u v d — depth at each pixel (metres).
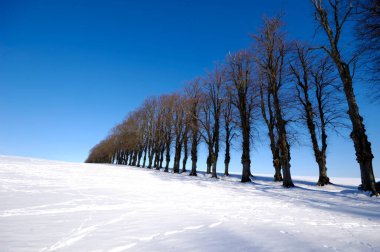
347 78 13.72
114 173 22.48
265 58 19.84
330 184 20.44
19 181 12.12
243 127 22.20
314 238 4.58
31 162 26.25
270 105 25.02
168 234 4.77
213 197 11.04
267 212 7.54
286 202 10.02
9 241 4.05
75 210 6.75
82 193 9.96
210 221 5.99
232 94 24.02
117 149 68.06
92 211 6.75
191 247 4.00
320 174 20.77
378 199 10.63
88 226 5.19
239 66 23.48
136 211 7.05
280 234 4.85
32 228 4.86
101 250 3.81
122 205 7.90
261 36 19.86
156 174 25.58
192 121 30.08
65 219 5.71
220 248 3.96
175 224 5.59
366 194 11.74
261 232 4.98
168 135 38.53
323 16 14.93
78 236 4.50
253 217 6.65
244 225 5.62
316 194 12.91
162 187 14.23
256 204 9.29
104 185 13.36
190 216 6.57
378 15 12.26
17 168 18.36
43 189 10.31
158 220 5.97
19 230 4.69
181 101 34.84
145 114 48.19
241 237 4.61
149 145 44.94
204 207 8.21
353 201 10.28
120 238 4.45
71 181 14.08
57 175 16.59
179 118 36.09
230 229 5.21
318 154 21.09
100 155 90.69
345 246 4.10
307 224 5.84
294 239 4.49
